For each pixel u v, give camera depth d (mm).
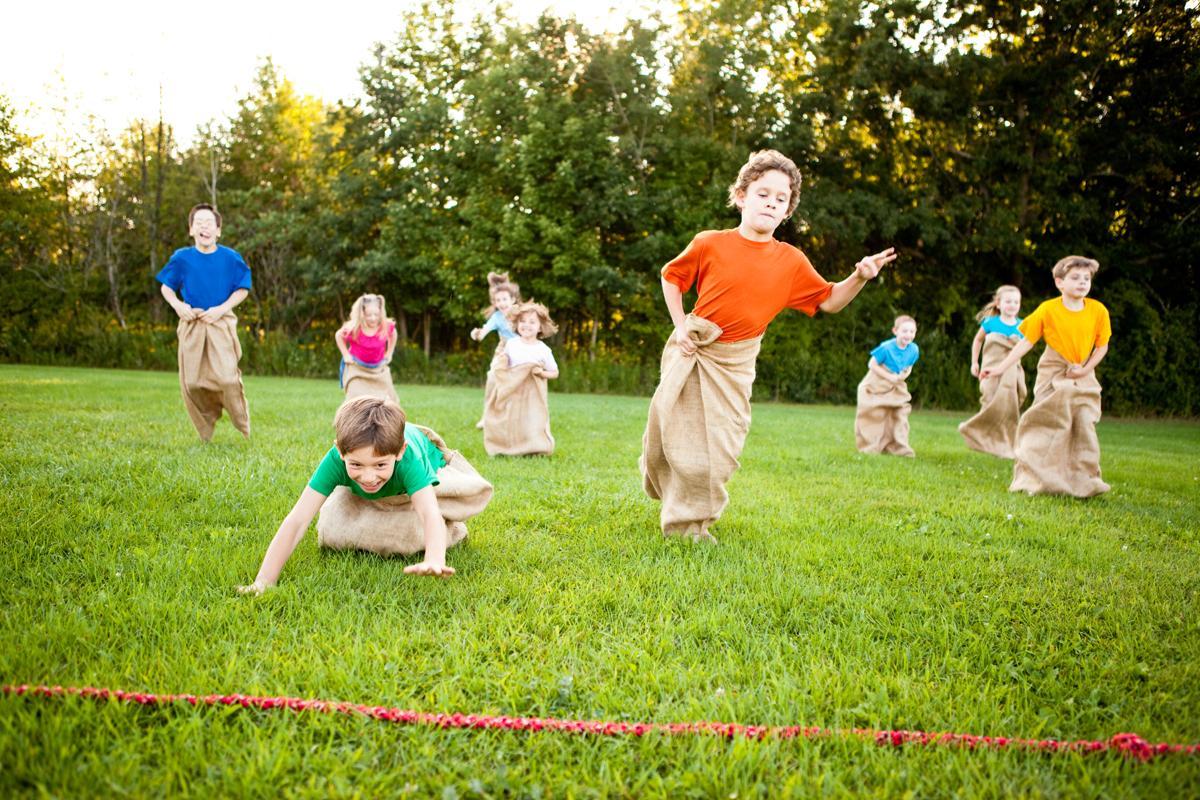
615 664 2746
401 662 2658
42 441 6262
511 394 7312
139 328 25672
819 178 23000
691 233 22828
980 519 5320
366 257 24203
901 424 9055
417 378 23969
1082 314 6387
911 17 21422
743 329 4273
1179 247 20891
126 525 3990
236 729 2205
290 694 2439
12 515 4055
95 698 2291
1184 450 11398
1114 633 3262
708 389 4312
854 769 2156
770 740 2275
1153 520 5527
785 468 7312
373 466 3141
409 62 27297
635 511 5074
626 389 22797
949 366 21391
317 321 29094
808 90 23516
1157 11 20312
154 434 7059
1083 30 20594
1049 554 4445
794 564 3988
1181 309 21422
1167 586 3895
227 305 6559
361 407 3154
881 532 4773
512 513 4797
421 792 2000
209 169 30969
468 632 2906
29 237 28312
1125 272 21438
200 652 2652
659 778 2084
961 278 22734
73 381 14188
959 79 20938
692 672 2678
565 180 22406
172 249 30891
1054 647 3078
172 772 2012
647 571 3754
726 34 23891
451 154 24906
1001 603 3559
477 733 2270
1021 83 20703
